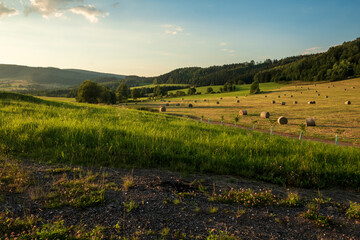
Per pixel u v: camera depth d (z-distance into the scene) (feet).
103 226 11.12
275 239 11.10
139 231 10.88
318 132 73.05
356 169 21.83
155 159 22.98
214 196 15.70
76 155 21.75
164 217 12.45
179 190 16.35
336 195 17.57
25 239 9.39
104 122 40.06
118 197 14.39
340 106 149.38
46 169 18.31
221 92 416.87
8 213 11.57
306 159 23.93
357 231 12.33
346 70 383.24
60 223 10.91
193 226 11.76
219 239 10.50
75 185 15.40
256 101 223.30
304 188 18.94
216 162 22.61
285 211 14.26
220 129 45.47
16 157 20.53
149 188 16.19
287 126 87.45
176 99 323.57
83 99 226.58
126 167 20.53
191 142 28.81
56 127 29.84
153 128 36.52
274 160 23.43
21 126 28.91
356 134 68.39
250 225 12.29
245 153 25.94
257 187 18.19
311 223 12.92
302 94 258.98
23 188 14.51
